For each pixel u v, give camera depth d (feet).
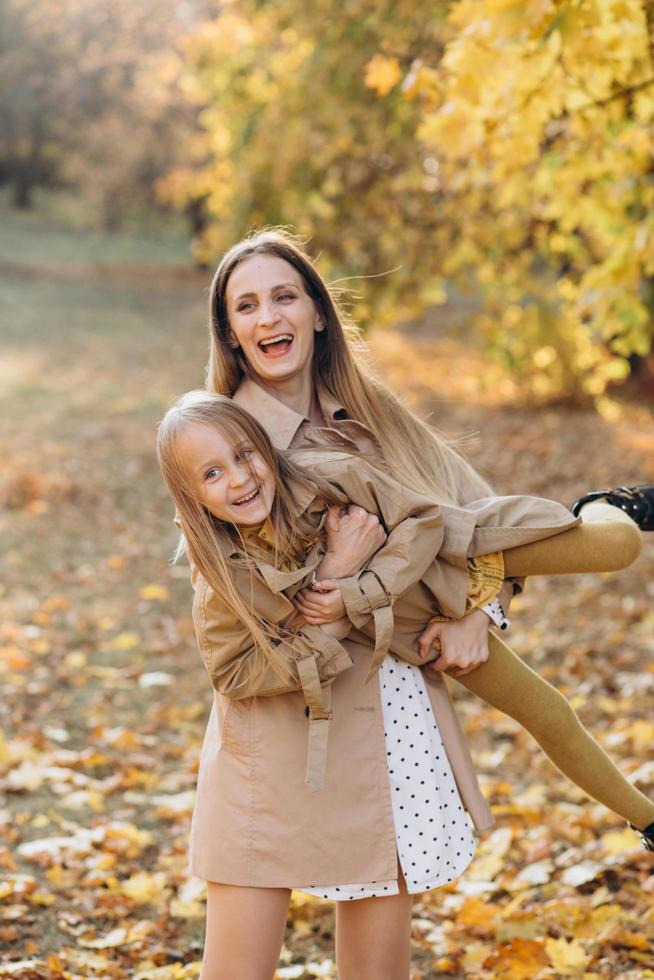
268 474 7.70
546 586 26.08
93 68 110.42
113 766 16.81
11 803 15.15
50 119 121.08
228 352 8.59
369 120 29.01
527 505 8.35
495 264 32.22
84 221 139.33
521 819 14.37
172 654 22.48
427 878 7.72
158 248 131.54
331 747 7.79
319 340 8.71
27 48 112.06
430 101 14.96
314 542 7.90
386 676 8.07
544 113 13.28
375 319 31.68
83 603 25.91
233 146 35.17
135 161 111.96
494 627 8.54
